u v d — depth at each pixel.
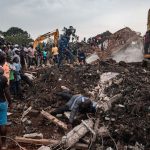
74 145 10.11
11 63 14.37
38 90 15.43
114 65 20.72
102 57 26.64
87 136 10.47
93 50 30.50
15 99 14.41
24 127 11.63
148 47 21.83
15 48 16.19
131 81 15.30
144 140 10.30
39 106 13.26
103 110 11.99
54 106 13.09
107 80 15.92
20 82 15.24
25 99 14.44
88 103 11.34
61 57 21.05
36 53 25.08
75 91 15.03
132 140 10.37
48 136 11.06
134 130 10.59
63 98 13.42
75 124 11.36
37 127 11.69
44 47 27.23
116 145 10.01
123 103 12.73
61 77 17.09
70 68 19.55
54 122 11.62
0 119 9.59
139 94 13.24
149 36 21.70
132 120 11.29
